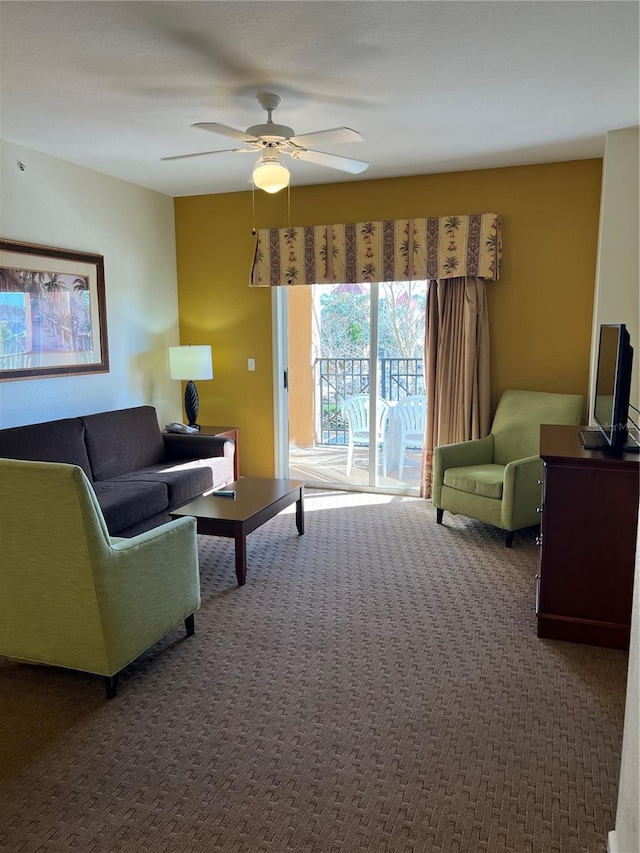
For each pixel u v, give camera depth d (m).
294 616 3.07
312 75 2.83
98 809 1.85
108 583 2.29
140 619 2.48
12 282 3.91
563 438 3.15
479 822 1.79
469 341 4.66
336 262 5.07
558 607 2.80
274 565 3.73
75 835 1.75
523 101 3.18
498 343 4.77
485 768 2.01
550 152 4.18
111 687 2.39
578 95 3.10
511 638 2.84
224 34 2.42
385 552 3.94
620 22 2.33
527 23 2.34
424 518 4.66
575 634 2.79
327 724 2.23
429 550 3.97
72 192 4.40
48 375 4.23
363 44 2.52
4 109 3.28
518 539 4.17
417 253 4.80
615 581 2.71
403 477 5.41
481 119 3.48
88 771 2.01
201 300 5.67
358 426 5.50
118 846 1.72
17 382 4.02
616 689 2.44
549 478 2.73
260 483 4.14
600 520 2.69
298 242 5.16
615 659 2.66
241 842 1.72
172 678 2.54
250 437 5.71
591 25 2.36
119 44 2.51
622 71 2.80
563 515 2.73
